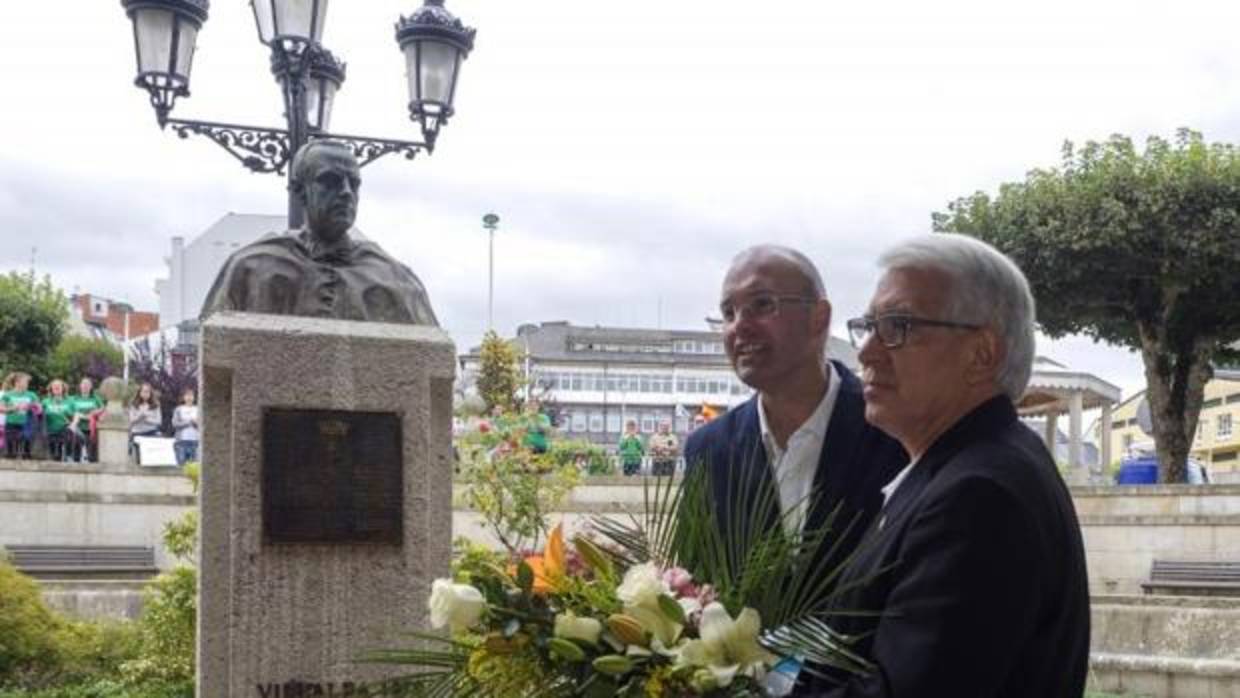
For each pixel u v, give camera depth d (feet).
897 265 7.36
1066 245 63.57
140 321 248.52
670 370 211.00
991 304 7.18
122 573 52.75
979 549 6.28
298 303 16.98
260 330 16.03
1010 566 6.25
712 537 7.52
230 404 16.10
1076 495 57.16
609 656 6.60
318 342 16.26
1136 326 69.46
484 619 7.01
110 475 56.90
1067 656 6.58
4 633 29.30
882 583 6.79
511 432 38.32
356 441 16.31
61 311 125.18
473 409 41.29
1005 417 7.12
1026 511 6.42
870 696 6.27
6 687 29.17
